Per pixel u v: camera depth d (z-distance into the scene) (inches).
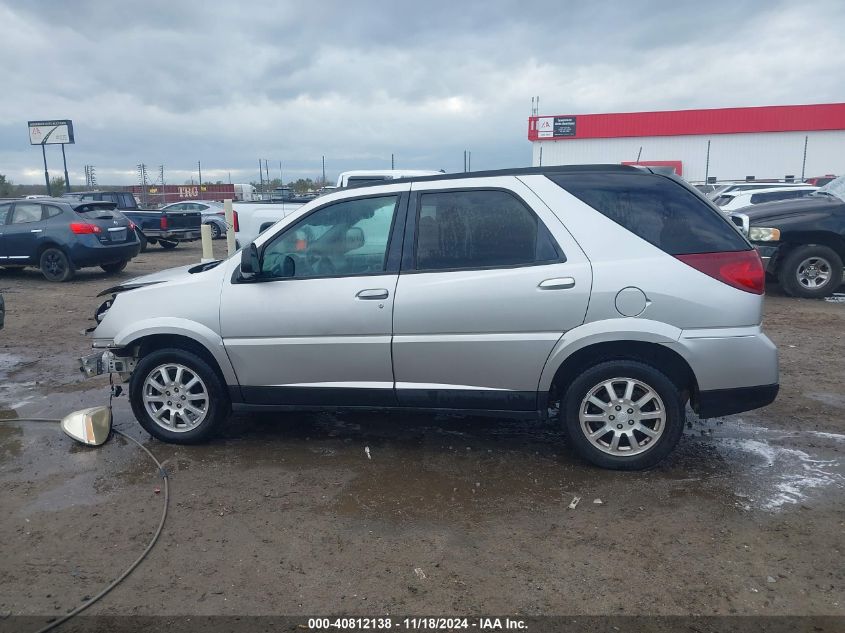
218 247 942.4
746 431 209.6
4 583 134.6
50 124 1679.4
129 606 126.7
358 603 126.6
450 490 171.6
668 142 1603.1
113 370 203.9
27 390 265.1
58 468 188.2
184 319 192.9
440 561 139.9
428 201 182.1
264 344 187.9
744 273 168.2
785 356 293.9
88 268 660.1
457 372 179.0
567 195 175.0
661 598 126.7
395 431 213.3
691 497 165.9
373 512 160.9
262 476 181.6
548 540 147.4
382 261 182.4
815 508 159.9
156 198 1823.3
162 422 203.6
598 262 170.1
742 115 1552.7
